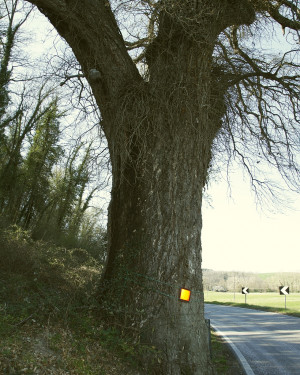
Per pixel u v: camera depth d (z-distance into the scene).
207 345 6.43
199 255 6.80
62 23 7.73
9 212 17.72
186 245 6.64
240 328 16.02
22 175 18.75
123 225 7.17
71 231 19.64
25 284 7.18
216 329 15.48
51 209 21.11
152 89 7.12
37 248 10.78
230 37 9.70
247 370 7.77
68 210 21.16
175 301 6.34
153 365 5.89
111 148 7.63
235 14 8.23
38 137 18.53
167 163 6.94
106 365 5.32
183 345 6.13
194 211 6.88
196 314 6.42
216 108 8.21
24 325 5.48
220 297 53.00
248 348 10.63
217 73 8.38
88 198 20.75
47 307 6.33
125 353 5.87
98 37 7.37
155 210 6.82
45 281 8.34
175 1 7.20
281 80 9.70
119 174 7.43
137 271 6.64
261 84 10.20
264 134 10.42
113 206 7.42
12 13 16.62
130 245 6.87
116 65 7.42
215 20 7.66
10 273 7.66
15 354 4.52
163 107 7.01
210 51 7.65
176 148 6.97
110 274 7.16
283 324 17.83
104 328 6.42
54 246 13.23
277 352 10.10
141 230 6.85
